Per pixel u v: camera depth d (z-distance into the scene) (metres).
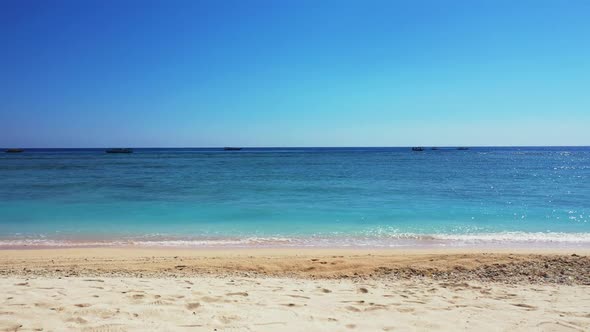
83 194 26.39
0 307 5.18
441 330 4.89
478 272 9.32
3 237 14.13
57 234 14.70
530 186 31.88
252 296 6.34
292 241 13.72
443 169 54.97
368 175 43.69
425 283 8.14
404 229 15.75
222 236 14.52
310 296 6.50
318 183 34.25
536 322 5.25
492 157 106.00
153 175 43.56
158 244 13.19
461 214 19.08
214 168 57.19
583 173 46.94
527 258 10.39
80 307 5.27
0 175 42.62
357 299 6.38
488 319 5.36
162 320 4.91
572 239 14.00
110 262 10.17
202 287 6.89
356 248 12.62
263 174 45.41
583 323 5.23
